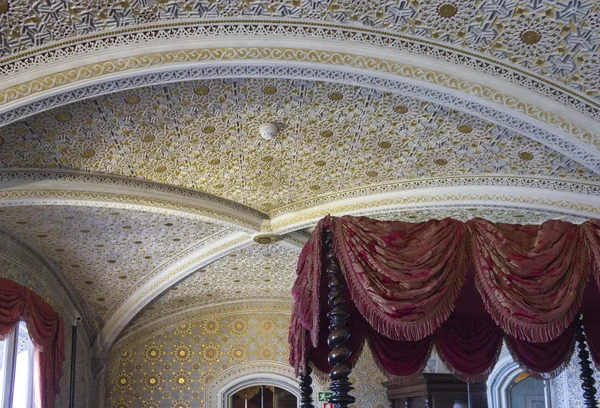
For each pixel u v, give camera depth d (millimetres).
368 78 4570
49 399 7418
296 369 4844
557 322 3705
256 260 8438
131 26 4203
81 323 8992
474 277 3842
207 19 4227
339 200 6586
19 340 7480
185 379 9844
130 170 5887
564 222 3945
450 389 8812
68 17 4070
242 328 10180
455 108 4750
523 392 8594
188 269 8070
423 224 3893
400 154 5797
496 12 4172
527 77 4590
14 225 6848
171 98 4938
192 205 6430
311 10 4211
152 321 9898
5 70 4246
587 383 5023
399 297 3646
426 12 4199
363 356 10109
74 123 5109
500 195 6055
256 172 6125
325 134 5508
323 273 3986
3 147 5258
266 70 4492
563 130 4734
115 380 9633
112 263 8031
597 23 4168
